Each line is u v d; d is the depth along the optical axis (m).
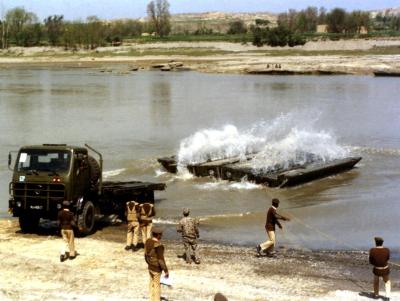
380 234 17.34
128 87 77.06
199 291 12.15
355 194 22.31
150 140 36.00
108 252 14.82
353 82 83.44
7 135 38.00
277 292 12.25
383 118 46.28
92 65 125.88
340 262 14.67
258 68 101.69
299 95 65.69
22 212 15.79
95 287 12.30
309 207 20.36
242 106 55.19
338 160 26.59
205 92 70.06
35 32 168.00
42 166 15.70
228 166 24.48
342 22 192.38
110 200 18.08
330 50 141.38
